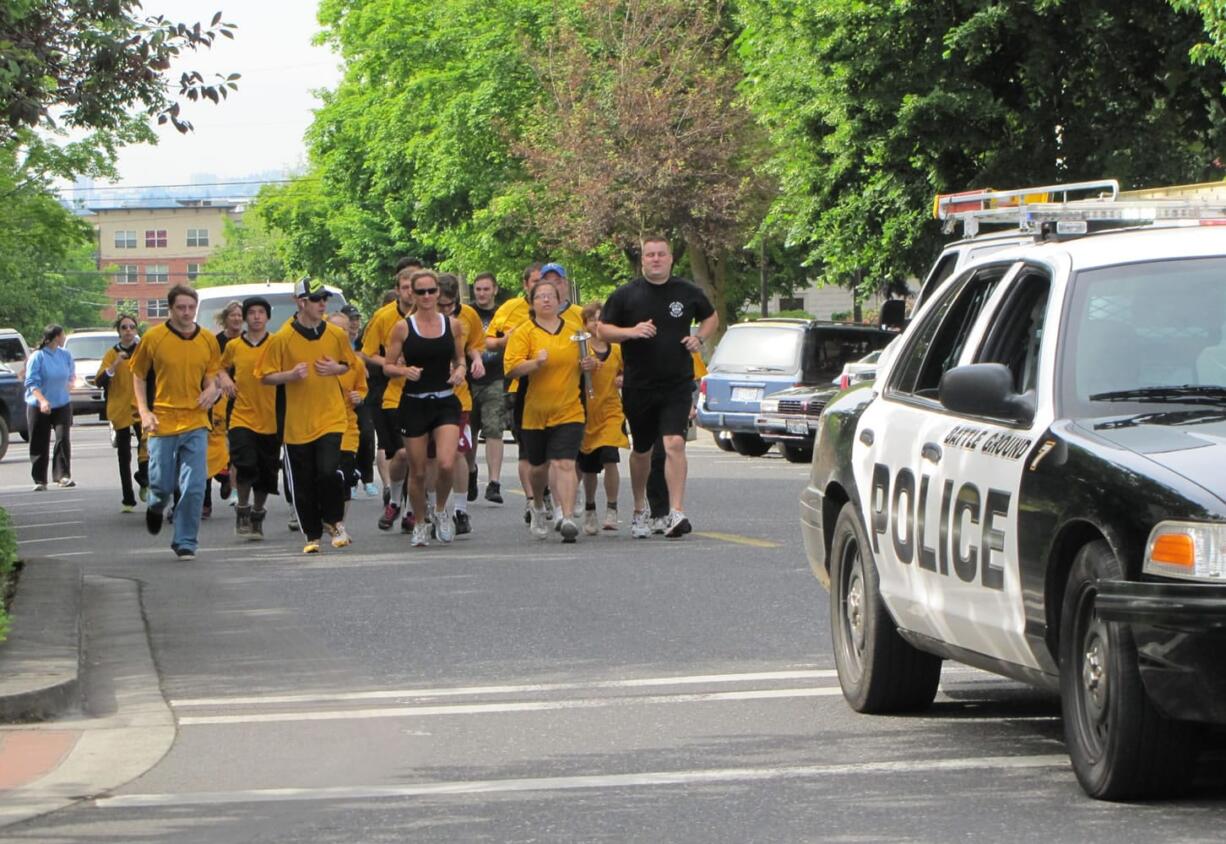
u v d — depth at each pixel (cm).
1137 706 1014
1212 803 1058
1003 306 1267
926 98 4609
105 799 1182
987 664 1194
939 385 1280
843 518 1422
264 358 2634
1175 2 3831
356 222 11725
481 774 1238
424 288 2586
